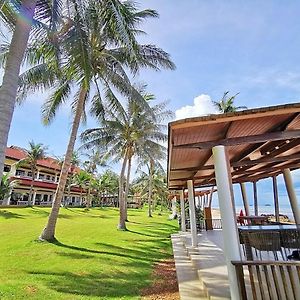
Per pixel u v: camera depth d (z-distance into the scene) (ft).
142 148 63.62
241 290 12.37
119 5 25.93
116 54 39.40
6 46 24.45
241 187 41.50
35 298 16.63
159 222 85.66
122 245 38.34
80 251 32.24
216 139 14.80
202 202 74.64
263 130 14.53
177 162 20.95
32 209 96.43
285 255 20.86
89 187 142.61
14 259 27.58
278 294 12.44
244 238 18.58
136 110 57.88
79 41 23.54
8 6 18.25
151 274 23.79
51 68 32.12
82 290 18.63
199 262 23.32
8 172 107.24
